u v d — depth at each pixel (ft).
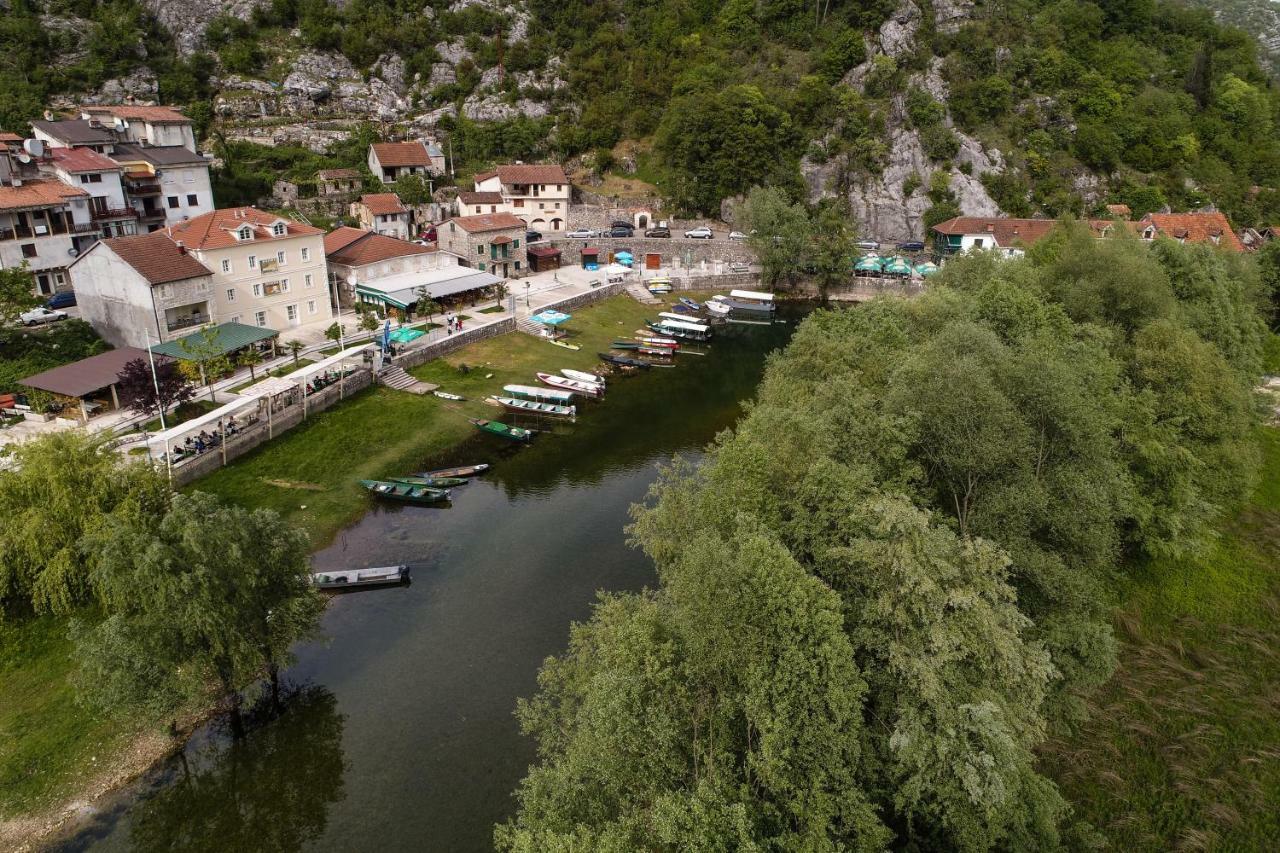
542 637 139.33
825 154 445.78
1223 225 372.99
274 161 417.28
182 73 446.19
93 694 104.22
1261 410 227.81
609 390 266.57
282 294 258.57
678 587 82.89
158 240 225.15
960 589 85.97
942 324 178.60
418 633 139.85
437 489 187.32
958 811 79.15
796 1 505.66
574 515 183.21
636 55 506.07
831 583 92.63
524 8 536.01
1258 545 174.60
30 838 98.02
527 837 74.59
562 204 427.33
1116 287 190.60
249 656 110.73
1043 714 106.83
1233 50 545.03
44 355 214.28
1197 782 111.34
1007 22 485.56
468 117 488.44
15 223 249.55
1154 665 135.03
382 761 111.55
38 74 402.93
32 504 129.49
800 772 75.87
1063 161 438.40
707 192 444.55
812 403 134.72
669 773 77.97
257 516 118.42
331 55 490.49
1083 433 118.42
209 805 104.06
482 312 309.63
